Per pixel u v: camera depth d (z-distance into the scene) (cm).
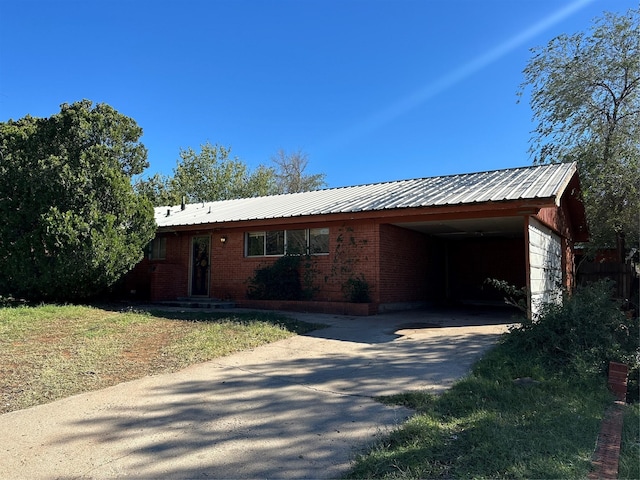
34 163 1227
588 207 1842
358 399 538
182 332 931
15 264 1209
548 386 564
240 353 780
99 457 393
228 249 1599
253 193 4350
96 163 1255
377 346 841
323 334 960
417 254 1644
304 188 4541
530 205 971
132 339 859
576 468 342
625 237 1841
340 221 1377
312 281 1412
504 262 1928
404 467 355
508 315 1330
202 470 368
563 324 689
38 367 656
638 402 552
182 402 534
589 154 1886
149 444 419
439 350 796
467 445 388
